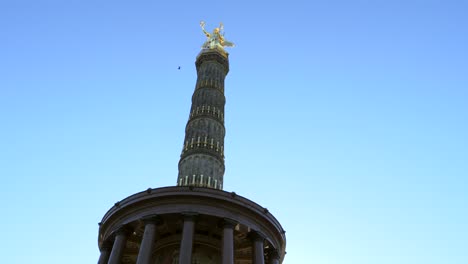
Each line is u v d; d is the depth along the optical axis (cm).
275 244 3525
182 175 4047
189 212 3170
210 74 5056
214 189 3319
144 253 2977
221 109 4731
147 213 3241
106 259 3391
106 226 3531
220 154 4284
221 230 3497
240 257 3903
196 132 4344
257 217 3419
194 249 3550
